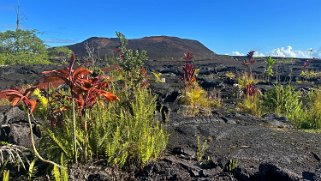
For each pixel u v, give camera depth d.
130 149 4.49
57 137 4.36
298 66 33.88
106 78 4.17
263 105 10.89
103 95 4.16
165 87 14.16
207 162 4.88
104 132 4.52
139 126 4.75
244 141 5.85
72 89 3.90
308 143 5.91
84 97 4.18
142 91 6.43
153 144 4.58
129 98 5.86
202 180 4.18
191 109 9.31
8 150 4.01
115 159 4.29
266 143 5.79
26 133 5.86
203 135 6.10
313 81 21.06
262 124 8.06
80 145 4.31
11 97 3.64
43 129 4.46
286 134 6.42
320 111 8.67
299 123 8.47
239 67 32.12
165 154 5.04
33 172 4.22
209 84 17.92
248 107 10.37
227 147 5.54
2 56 44.81
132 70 8.23
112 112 5.30
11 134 5.70
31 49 51.53
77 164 4.23
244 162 4.95
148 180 4.21
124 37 9.20
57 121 4.58
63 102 4.72
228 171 4.50
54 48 54.59
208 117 7.81
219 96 12.90
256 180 4.24
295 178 4.05
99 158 4.43
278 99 10.55
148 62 41.16
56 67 30.36
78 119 4.48
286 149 5.55
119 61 8.51
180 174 4.30
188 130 6.22
